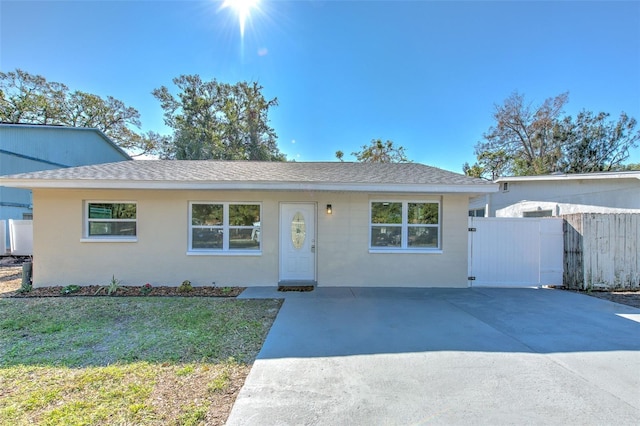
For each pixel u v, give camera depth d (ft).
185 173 27.27
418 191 25.21
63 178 23.94
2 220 46.19
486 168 93.81
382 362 12.39
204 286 27.17
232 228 27.84
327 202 27.86
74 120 98.37
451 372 11.51
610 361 12.48
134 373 11.33
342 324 17.19
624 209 30.25
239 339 14.83
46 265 26.43
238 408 9.15
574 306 21.12
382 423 8.45
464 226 27.86
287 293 24.86
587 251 26.21
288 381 10.82
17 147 53.36
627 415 8.85
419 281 27.81
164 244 27.17
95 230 27.09
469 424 8.43
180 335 15.29
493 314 19.21
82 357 12.73
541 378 11.06
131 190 26.78
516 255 27.89
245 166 32.94
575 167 82.94
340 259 27.81
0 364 12.05
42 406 9.20
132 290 25.41
